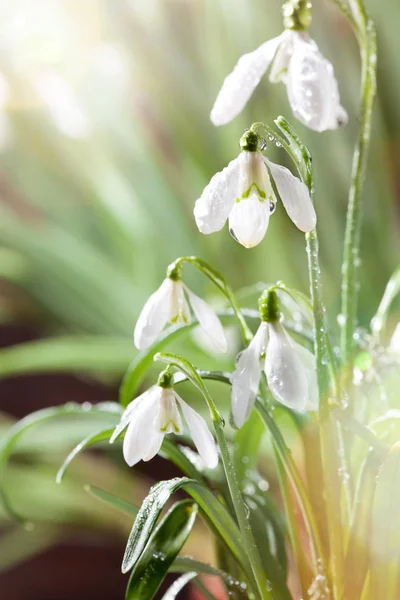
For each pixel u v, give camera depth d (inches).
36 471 41.8
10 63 47.3
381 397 22.3
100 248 57.1
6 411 53.6
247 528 20.4
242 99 20.7
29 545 43.5
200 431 20.3
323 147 42.9
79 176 53.1
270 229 41.5
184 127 46.8
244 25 42.4
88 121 48.5
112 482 43.4
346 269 21.6
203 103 46.3
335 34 44.5
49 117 50.6
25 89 48.1
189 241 46.9
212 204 19.6
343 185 45.5
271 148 41.4
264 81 41.0
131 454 20.1
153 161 49.1
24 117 50.8
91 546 46.4
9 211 55.4
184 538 21.0
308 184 20.0
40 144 52.5
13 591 43.8
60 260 48.3
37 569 45.2
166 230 47.4
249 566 21.3
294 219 19.5
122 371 49.4
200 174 46.8
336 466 21.1
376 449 20.3
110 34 48.0
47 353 36.9
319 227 43.3
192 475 21.9
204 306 21.1
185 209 47.8
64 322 53.8
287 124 19.8
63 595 43.6
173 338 23.0
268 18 42.3
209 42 43.7
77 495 41.9
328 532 21.9
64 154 52.4
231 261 44.6
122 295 47.8
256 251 42.6
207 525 21.6
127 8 47.0
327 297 40.5
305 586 21.6
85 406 23.7
